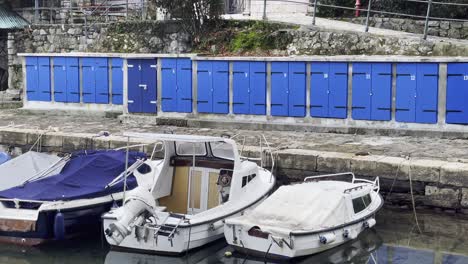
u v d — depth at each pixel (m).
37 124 19.84
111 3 28.47
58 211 11.60
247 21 21.39
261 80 18.25
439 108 16.36
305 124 17.84
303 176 14.36
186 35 22.05
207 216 11.28
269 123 18.16
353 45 19.28
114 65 21.17
